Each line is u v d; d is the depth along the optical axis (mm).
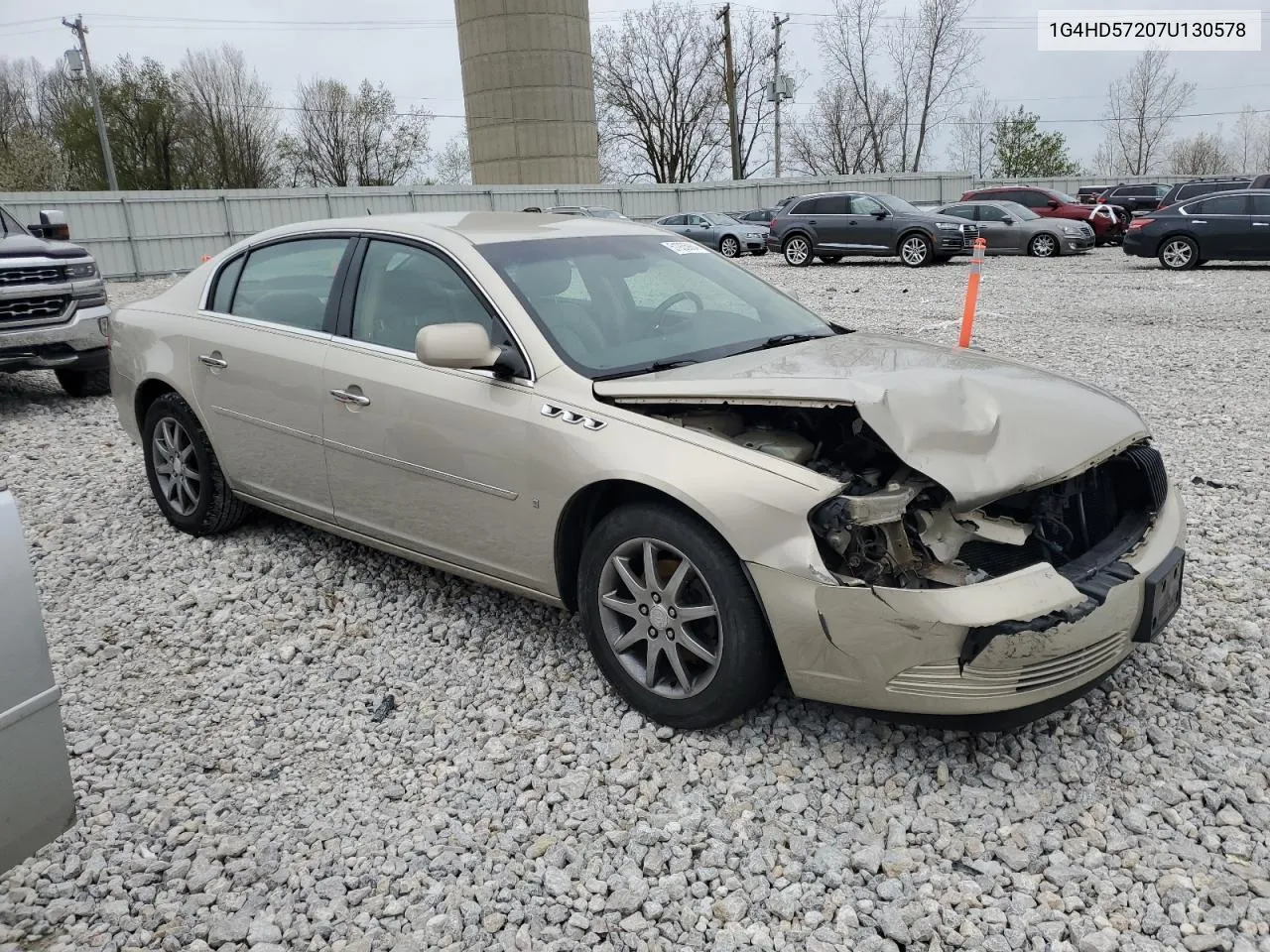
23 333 8195
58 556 5004
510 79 43719
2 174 48906
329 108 58125
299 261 4477
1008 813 2852
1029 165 57531
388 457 3910
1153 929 2412
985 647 2705
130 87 52438
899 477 3012
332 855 2814
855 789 2988
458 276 3816
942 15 53562
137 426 5266
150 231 27859
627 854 2764
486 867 2744
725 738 3244
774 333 4016
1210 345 10531
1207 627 3912
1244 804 2852
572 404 3369
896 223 22469
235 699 3680
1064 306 14203
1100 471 3379
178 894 2695
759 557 2896
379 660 3900
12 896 2682
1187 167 71188
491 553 3682
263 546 4996
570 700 3531
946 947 2396
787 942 2436
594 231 4309
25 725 2160
